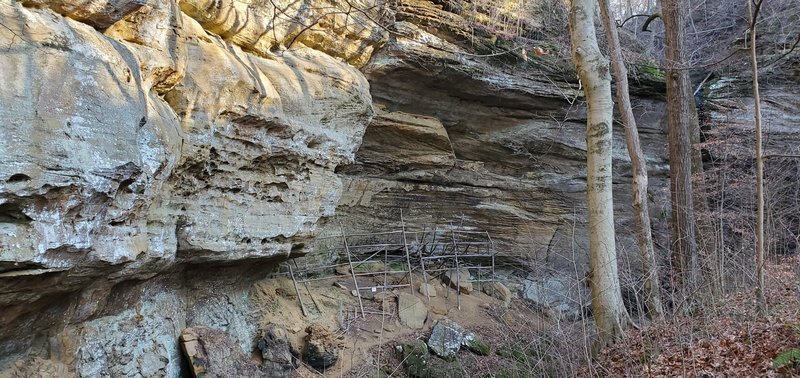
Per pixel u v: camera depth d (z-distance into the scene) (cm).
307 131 839
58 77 451
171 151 596
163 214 643
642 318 778
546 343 932
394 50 1112
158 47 620
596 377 712
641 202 990
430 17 1178
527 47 1327
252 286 957
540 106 1377
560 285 1329
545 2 1446
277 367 841
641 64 1549
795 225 1334
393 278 1323
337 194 966
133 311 649
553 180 1507
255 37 829
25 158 417
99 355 584
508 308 1324
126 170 506
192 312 785
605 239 808
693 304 829
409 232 1389
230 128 718
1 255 409
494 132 1404
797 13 1526
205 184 713
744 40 1568
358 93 947
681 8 1266
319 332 941
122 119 507
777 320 682
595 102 823
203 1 739
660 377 645
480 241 1483
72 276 500
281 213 848
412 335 1116
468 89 1258
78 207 468
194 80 676
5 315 465
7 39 425
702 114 1580
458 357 1073
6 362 502
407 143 1276
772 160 1396
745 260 1031
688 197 1186
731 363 621
